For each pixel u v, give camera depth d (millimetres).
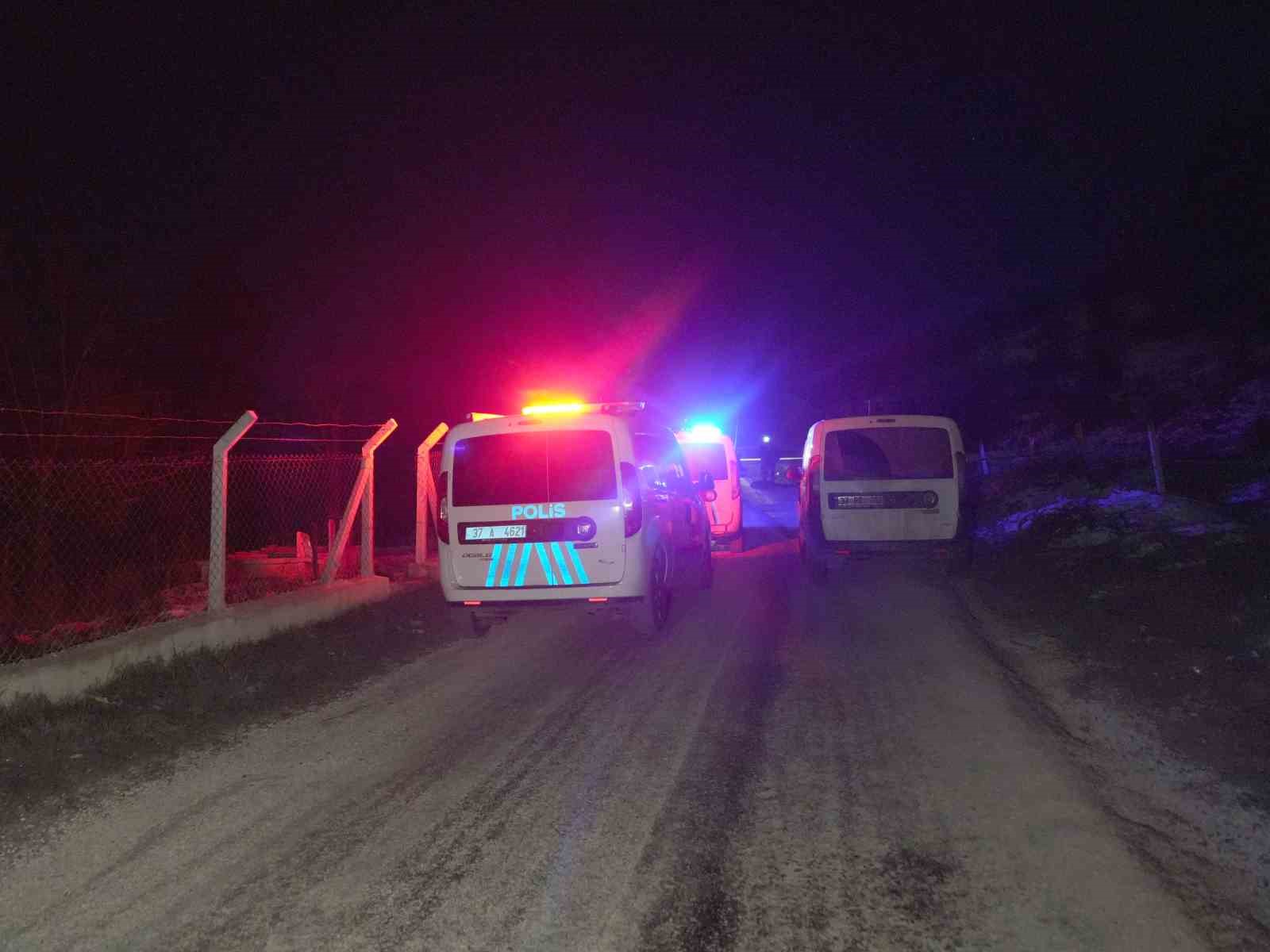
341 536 10852
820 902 3941
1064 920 3750
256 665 7941
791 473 14906
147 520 14297
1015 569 12547
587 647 9148
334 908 3949
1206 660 7109
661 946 3629
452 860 4387
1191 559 10414
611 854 4426
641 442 9594
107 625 9453
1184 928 3682
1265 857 4281
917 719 6441
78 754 5773
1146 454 20891
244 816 4941
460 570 9047
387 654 8789
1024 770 5363
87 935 3770
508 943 3660
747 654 8664
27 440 13500
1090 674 7410
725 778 5398
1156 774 5309
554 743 6141
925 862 4281
